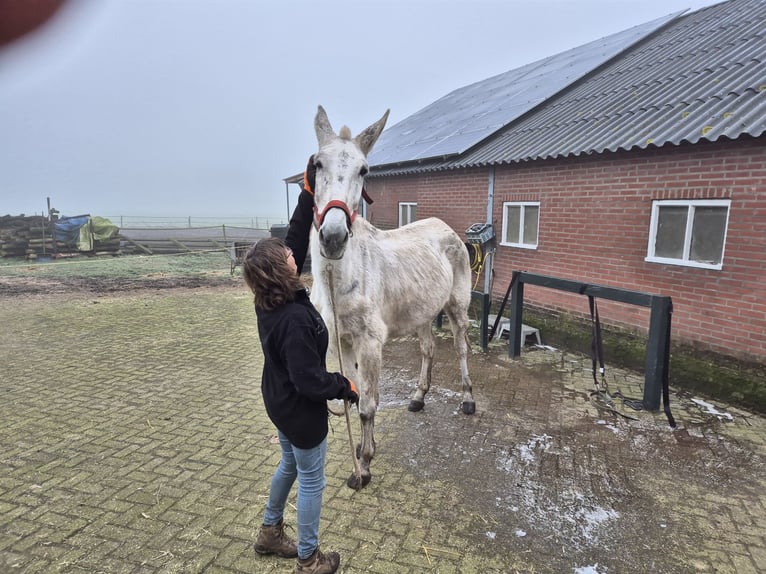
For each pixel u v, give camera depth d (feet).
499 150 24.25
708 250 16.14
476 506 9.63
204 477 10.39
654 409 14.11
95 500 9.54
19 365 17.90
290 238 9.63
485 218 25.67
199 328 23.84
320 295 10.06
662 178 17.11
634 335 18.56
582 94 26.53
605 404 14.71
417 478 10.63
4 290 34.27
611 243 19.17
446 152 27.48
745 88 17.17
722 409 14.43
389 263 11.63
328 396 6.70
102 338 21.84
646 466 11.18
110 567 7.80
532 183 22.52
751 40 21.35
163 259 54.03
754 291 14.66
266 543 7.94
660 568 8.01
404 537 8.67
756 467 11.15
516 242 24.14
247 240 64.95
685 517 9.34
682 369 16.22
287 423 6.86
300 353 6.46
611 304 19.40
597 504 9.73
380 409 14.38
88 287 35.91
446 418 13.75
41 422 13.03
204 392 15.30
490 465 11.20
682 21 30.86
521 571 7.91
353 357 10.94
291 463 7.57
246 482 10.22
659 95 20.86
